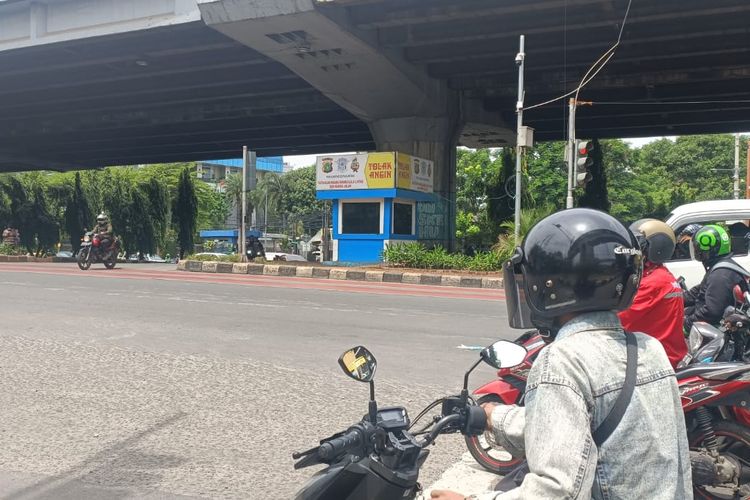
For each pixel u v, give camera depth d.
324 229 35.22
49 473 4.58
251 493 4.28
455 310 12.69
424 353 8.52
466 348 8.85
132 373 7.32
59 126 40.03
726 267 4.98
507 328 10.54
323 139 43.41
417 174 25.19
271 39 22.23
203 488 4.35
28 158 50.09
